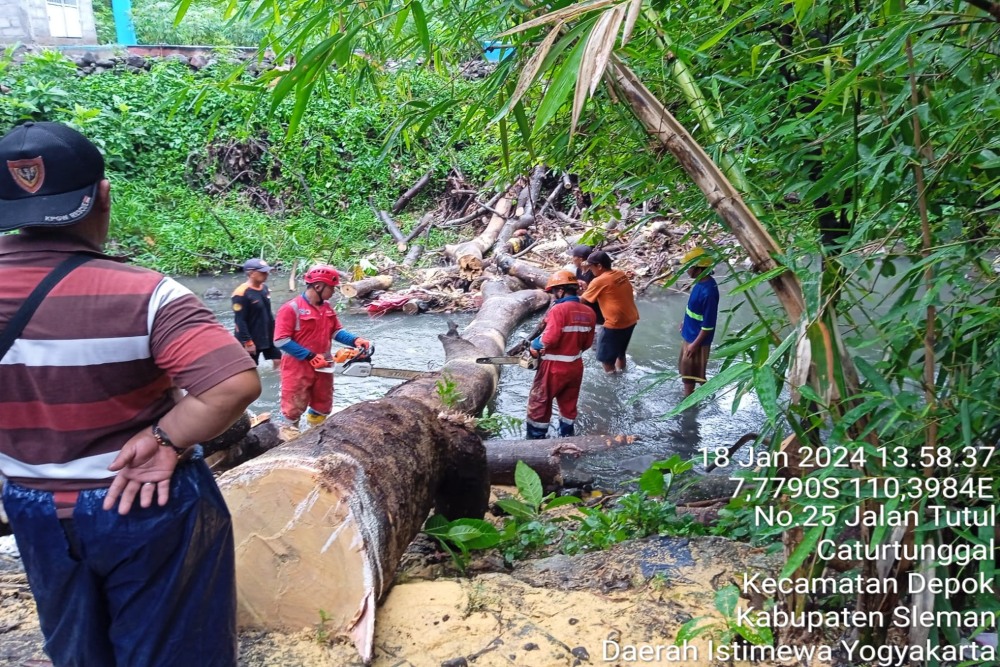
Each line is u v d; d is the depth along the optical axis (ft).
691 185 11.05
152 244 47.14
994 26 6.88
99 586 6.34
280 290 42.06
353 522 9.23
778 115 10.00
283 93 7.80
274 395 26.25
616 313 26.86
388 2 8.46
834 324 7.35
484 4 8.71
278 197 54.75
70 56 57.57
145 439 5.96
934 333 7.47
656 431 22.75
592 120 11.12
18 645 9.16
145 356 5.91
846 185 8.33
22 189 5.70
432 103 9.56
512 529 13.14
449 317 36.60
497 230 49.32
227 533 6.85
